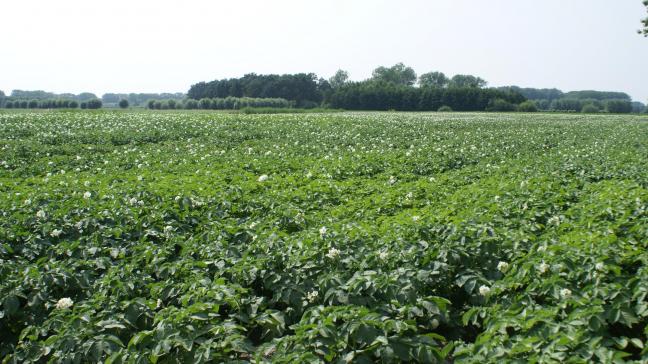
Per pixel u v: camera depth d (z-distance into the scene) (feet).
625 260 21.24
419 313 18.58
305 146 71.77
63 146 68.33
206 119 113.19
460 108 323.98
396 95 327.26
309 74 401.49
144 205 32.91
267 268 21.83
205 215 32.53
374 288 19.62
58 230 27.55
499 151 69.77
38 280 20.98
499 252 23.16
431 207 33.45
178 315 17.53
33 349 17.33
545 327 15.98
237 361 16.57
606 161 53.57
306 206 35.99
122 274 21.97
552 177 43.80
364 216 32.37
